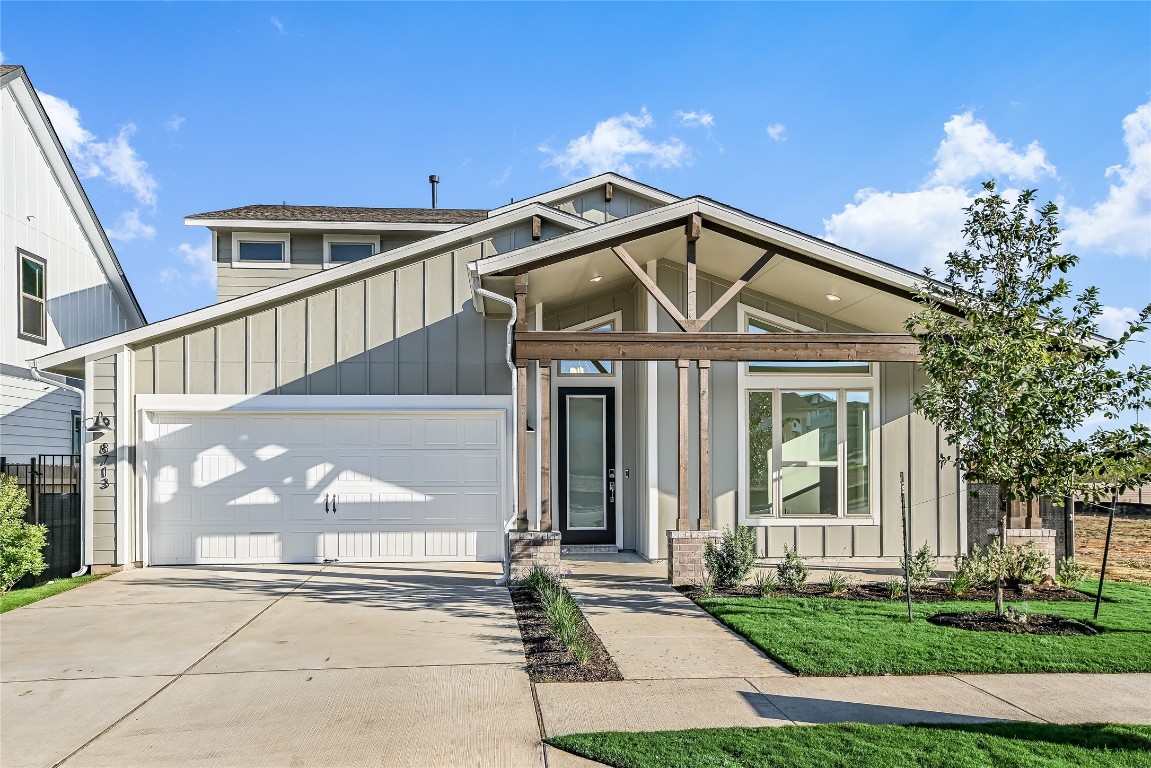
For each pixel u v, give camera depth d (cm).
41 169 1451
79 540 1109
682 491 955
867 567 1119
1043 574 928
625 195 1533
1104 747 439
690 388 1152
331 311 1145
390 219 1600
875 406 1172
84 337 1599
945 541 1165
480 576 1020
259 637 696
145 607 827
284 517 1120
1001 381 728
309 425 1130
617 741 448
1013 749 436
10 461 1362
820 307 1177
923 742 445
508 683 563
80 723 488
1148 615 774
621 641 683
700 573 945
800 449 1172
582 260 1007
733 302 1181
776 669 600
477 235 1202
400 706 515
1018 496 785
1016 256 752
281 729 476
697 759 421
